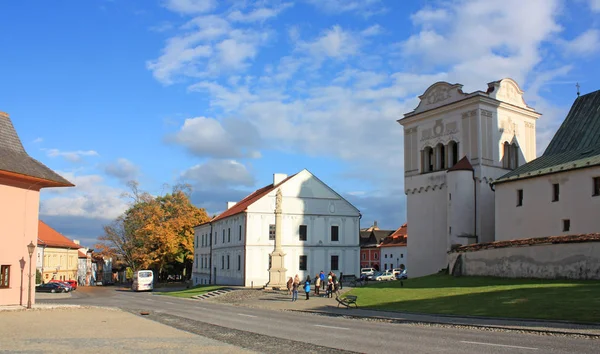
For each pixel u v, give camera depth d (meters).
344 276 72.88
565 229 40.00
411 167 58.31
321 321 26.53
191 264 111.25
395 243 116.00
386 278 81.12
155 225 94.88
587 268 31.50
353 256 75.94
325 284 54.38
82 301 48.28
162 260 96.44
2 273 34.25
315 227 74.25
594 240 31.23
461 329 21.33
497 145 52.72
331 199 75.69
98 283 126.00
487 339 17.78
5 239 34.19
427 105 57.28
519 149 54.72
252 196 88.38
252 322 26.09
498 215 45.91
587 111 50.12
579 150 44.41
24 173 34.50
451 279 41.88
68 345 17.19
